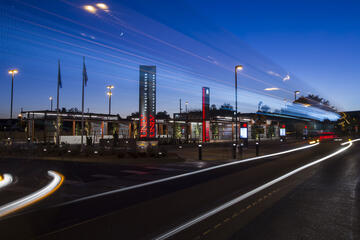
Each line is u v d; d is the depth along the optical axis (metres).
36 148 26.64
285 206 6.98
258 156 22.80
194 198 7.96
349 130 74.56
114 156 20.48
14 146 29.06
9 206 7.27
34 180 11.52
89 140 34.91
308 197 7.98
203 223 5.66
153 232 5.15
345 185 9.86
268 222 5.70
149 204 7.32
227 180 11.19
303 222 5.69
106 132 43.66
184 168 15.46
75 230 5.32
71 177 12.28
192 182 10.79
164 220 5.88
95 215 6.34
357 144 37.81
